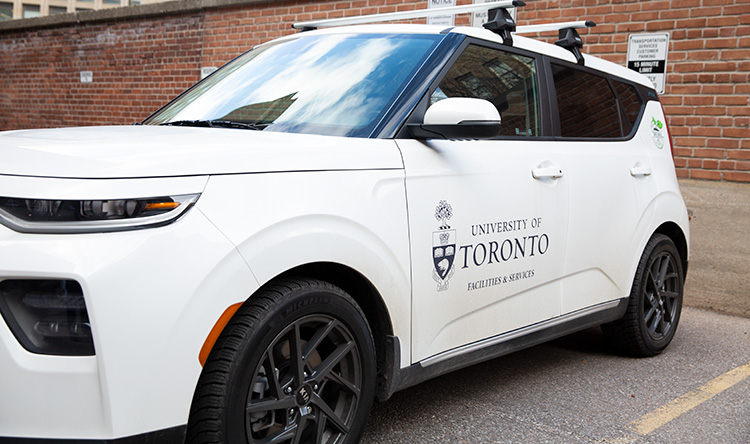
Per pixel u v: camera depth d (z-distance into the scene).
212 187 2.23
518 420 3.40
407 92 3.03
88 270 1.97
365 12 7.81
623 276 4.18
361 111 2.98
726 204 5.93
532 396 3.75
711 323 5.55
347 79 3.18
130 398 2.03
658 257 4.47
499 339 3.33
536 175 3.46
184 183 2.17
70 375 2.00
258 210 2.31
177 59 9.62
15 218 2.01
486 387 3.88
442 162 3.02
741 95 5.85
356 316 2.64
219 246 2.17
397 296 2.78
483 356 3.28
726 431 3.38
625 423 3.43
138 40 10.02
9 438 2.03
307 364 2.54
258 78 3.45
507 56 3.58
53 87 11.23
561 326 3.73
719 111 5.95
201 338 2.13
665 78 6.18
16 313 2.01
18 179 2.06
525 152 3.47
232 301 2.19
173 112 3.50
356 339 2.65
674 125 6.16
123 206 2.05
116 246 2.02
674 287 4.68
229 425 2.24
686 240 4.75
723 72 5.92
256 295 2.36
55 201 2.01
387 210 2.74
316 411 2.56
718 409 3.67
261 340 2.31
